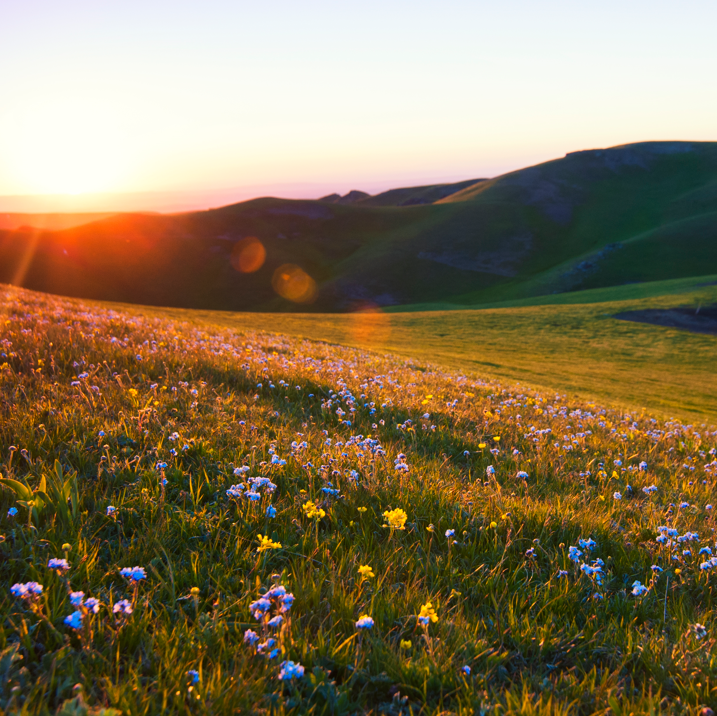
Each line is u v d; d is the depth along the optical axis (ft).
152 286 474.90
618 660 9.55
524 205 631.15
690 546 14.74
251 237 567.59
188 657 8.21
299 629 9.29
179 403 20.53
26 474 12.67
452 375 67.51
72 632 8.52
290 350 58.54
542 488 18.61
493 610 10.73
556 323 213.66
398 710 7.95
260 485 13.62
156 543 11.12
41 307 52.70
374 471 15.70
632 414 53.98
